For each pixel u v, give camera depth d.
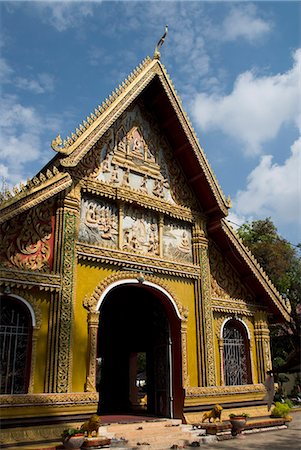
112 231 15.41
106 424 14.16
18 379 12.03
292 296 31.95
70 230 13.87
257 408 17.92
